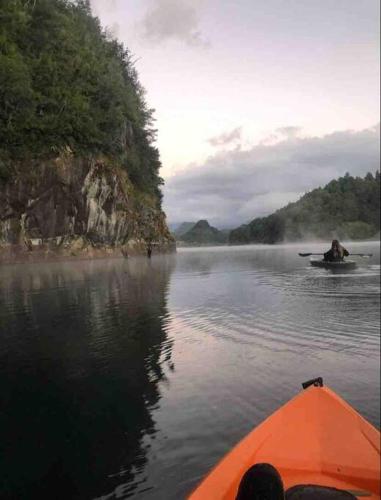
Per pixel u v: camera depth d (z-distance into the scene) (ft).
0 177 144.25
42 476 18.10
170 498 16.60
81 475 18.06
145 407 24.08
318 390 19.80
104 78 201.36
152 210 245.04
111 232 194.49
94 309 53.78
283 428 17.76
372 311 50.98
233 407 24.02
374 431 17.88
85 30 236.84
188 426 21.93
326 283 80.53
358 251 228.43
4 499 16.71
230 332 40.98
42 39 183.42
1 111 148.87
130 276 98.78
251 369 30.32
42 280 89.71
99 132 182.50
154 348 35.63
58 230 166.61
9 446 20.38
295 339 38.34
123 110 223.10
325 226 655.76
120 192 198.18
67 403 24.90
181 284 81.71
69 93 175.11
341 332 40.63
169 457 19.22
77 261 167.63
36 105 161.68
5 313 51.72
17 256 149.59
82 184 171.83
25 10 174.40
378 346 35.83
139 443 20.31
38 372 30.04
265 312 50.85
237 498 12.69
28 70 163.02
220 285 79.36
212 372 29.73
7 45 158.71
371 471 16.17
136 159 236.22
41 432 21.59
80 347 36.19
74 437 21.04
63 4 227.81
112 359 32.76
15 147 150.71
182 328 42.83
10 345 37.11
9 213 147.84
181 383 27.73
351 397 25.62
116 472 18.15
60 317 48.88
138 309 53.67
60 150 163.94
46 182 158.20
